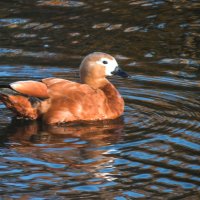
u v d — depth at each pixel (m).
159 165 12.66
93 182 11.95
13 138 14.03
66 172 12.31
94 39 20.47
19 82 14.73
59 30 20.98
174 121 14.87
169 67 18.58
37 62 18.81
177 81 17.58
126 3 23.34
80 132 14.36
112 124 14.82
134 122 14.89
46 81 15.20
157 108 15.75
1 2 23.17
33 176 12.15
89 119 15.02
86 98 15.02
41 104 14.88
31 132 14.38
